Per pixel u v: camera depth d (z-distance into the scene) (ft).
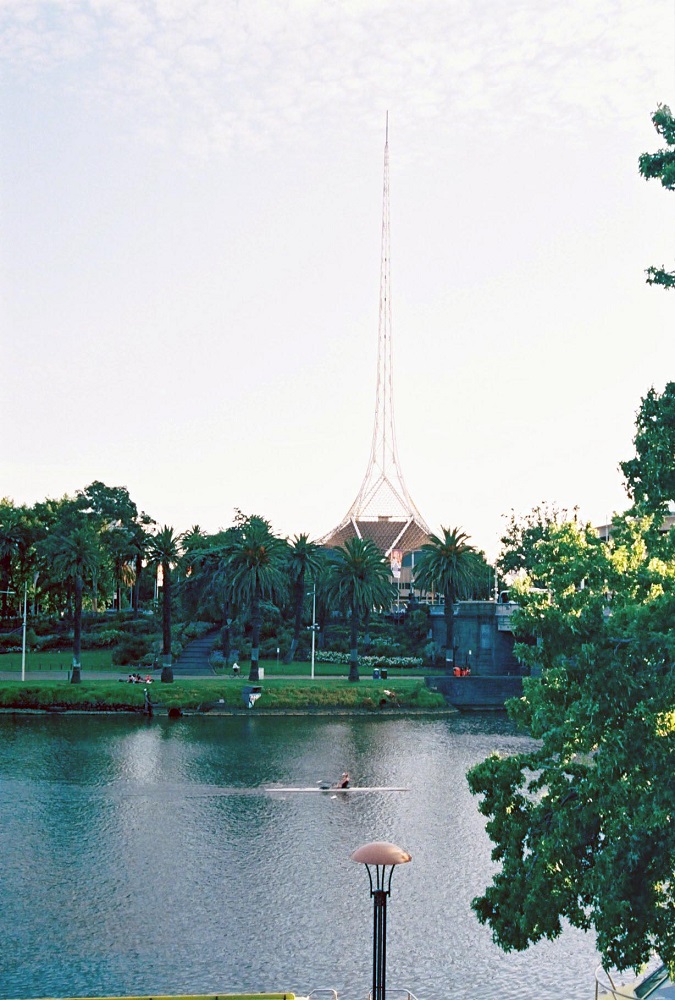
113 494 556.51
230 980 107.86
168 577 339.77
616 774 66.54
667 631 65.26
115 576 526.98
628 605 67.31
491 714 328.49
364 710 320.70
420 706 328.49
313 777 214.28
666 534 77.92
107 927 123.24
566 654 72.28
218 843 161.79
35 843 160.15
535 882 70.79
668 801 62.23
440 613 432.66
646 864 65.62
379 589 364.38
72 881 141.18
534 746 257.75
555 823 72.64
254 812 182.60
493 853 79.10
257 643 342.44
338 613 504.02
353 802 191.93
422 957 115.34
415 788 205.16
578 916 72.28
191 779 209.46
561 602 73.00
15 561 488.44
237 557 349.41
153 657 393.70
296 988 106.11
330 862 152.46
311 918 127.75
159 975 108.68
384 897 81.20
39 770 216.33
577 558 76.54
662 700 63.21
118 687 316.60
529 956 116.16
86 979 107.14
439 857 156.15
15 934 120.16
